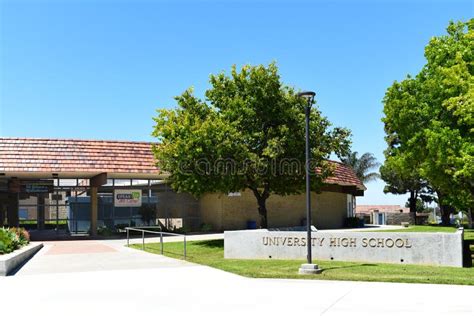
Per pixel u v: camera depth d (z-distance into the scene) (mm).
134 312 9195
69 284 12531
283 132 22062
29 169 28031
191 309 9414
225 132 21375
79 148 29469
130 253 20703
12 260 15305
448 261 15359
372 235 16469
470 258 17672
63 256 19656
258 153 22672
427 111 20922
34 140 28797
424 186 58500
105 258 18766
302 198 38562
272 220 36562
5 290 11680
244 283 12531
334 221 42156
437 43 21344
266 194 24250
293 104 23078
